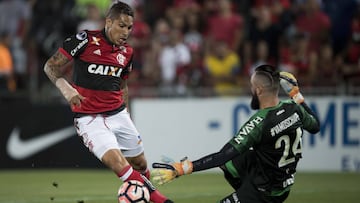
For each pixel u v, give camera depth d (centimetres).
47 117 5050
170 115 5062
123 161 2545
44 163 5044
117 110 2741
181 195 3641
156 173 2258
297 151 2397
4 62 5412
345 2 5919
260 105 2416
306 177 4559
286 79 2519
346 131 4959
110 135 2634
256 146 2377
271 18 5806
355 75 5359
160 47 5572
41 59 5747
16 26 5912
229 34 5728
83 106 2689
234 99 5012
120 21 2623
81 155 5050
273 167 2364
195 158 5041
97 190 3878
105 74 2692
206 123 5041
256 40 5684
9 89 5391
